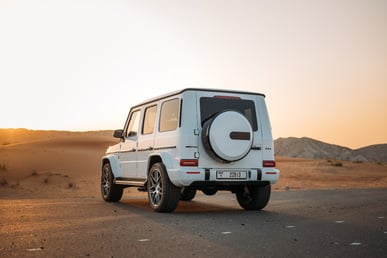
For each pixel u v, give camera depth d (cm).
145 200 1270
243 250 509
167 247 527
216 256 479
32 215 841
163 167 909
